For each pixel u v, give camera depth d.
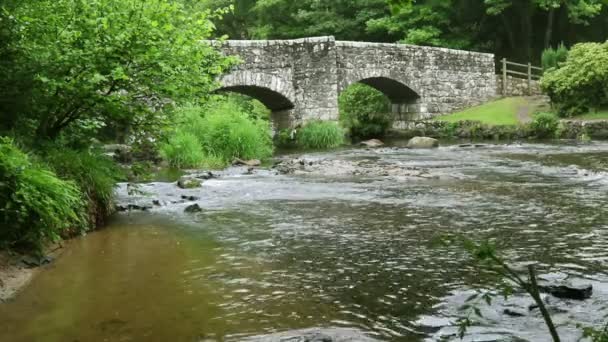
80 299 4.59
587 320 3.97
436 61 26.03
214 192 10.30
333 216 7.88
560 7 31.80
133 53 7.13
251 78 21.38
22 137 6.87
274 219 7.76
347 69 23.61
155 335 3.87
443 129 23.86
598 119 20.36
